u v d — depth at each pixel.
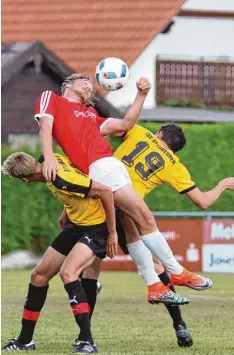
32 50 47.78
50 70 48.47
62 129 16.58
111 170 16.69
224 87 59.00
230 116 55.19
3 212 42.06
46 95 16.58
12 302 26.42
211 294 29.22
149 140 17.92
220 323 21.77
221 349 17.48
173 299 17.27
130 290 30.36
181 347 17.73
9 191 42.09
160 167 17.83
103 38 56.00
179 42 58.66
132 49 55.72
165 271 17.92
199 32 59.59
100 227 16.45
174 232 37.75
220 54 60.31
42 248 42.56
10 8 56.88
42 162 16.67
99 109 46.59
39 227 42.34
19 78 48.38
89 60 55.25
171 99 57.66
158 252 17.28
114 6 57.03
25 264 41.59
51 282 33.69
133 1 57.16
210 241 37.78
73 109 16.70
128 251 17.55
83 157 16.66
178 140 18.12
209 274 37.06
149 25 56.56
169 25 58.06
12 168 16.16
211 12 60.62
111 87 17.81
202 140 44.12
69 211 16.47
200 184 44.16
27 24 56.50
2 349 17.25
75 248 16.38
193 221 37.84
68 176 16.02
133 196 16.81
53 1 57.22
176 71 57.94
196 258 37.81
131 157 17.83
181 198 43.12
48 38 56.03
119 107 54.84
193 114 54.72
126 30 56.28
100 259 17.83
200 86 58.50
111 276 36.03
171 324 21.58
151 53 57.53
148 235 17.17
